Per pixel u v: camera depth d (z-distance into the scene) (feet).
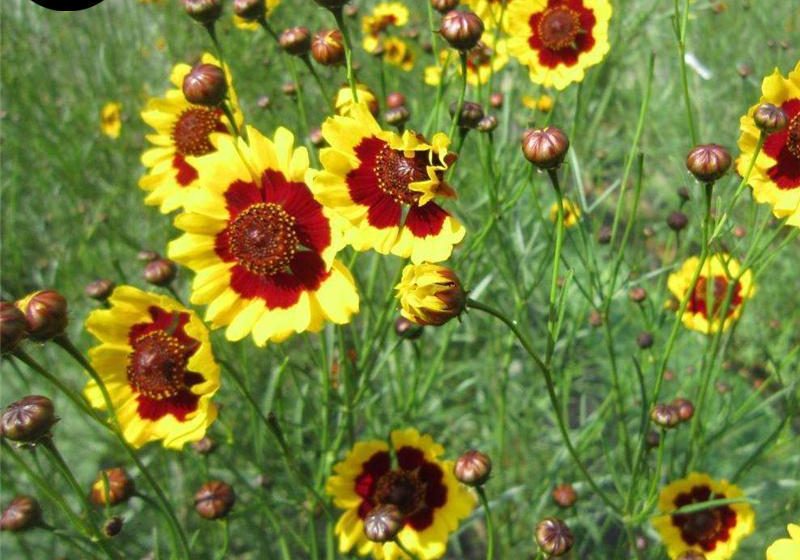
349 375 1.04
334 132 0.83
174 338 0.91
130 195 1.80
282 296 0.85
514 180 1.17
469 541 1.38
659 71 2.01
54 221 1.76
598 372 1.49
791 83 0.89
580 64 1.12
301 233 0.85
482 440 1.37
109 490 0.90
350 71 0.88
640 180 0.96
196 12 0.92
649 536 1.25
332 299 0.84
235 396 1.31
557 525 0.84
